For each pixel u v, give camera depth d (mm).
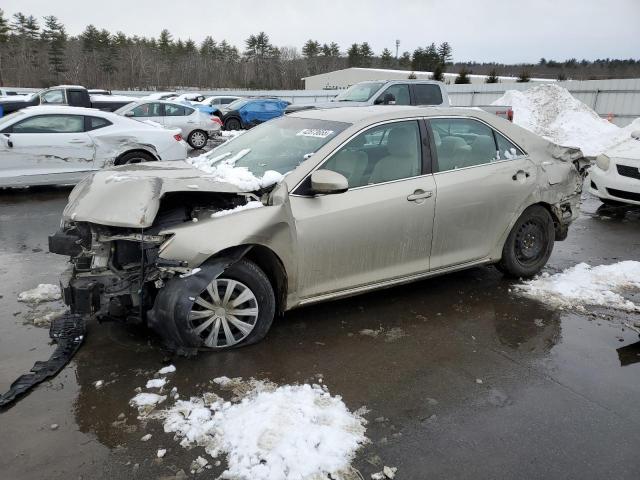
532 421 2912
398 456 2598
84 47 75250
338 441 2664
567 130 19625
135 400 2975
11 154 8391
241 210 3436
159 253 3182
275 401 2961
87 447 2607
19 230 6617
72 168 8852
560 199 5020
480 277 5121
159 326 3268
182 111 17234
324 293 3836
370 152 4008
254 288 3510
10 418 2805
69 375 3221
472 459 2598
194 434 2695
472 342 3818
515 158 4742
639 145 8312
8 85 65125
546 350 3734
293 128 4383
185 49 85375
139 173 3775
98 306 3324
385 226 3934
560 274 5266
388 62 95375
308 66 89312
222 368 3338
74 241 3549
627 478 2508
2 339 3666
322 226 3666
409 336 3881
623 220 7969
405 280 4215
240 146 4469
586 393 3205
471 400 3096
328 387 3176
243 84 81062
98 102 18609
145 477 2422
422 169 4184
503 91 26031
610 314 4348
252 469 2461
